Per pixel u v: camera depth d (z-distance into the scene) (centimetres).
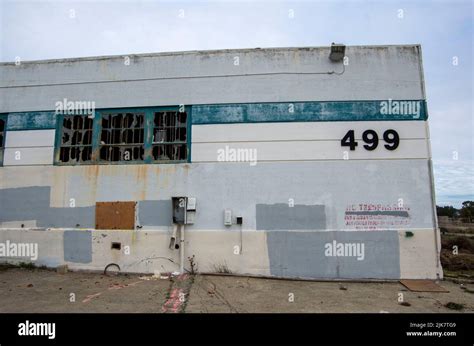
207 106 773
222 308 517
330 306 538
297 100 758
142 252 743
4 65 844
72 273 738
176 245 739
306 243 719
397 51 762
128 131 802
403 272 703
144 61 802
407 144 736
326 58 765
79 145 793
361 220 720
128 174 772
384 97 750
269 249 722
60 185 786
